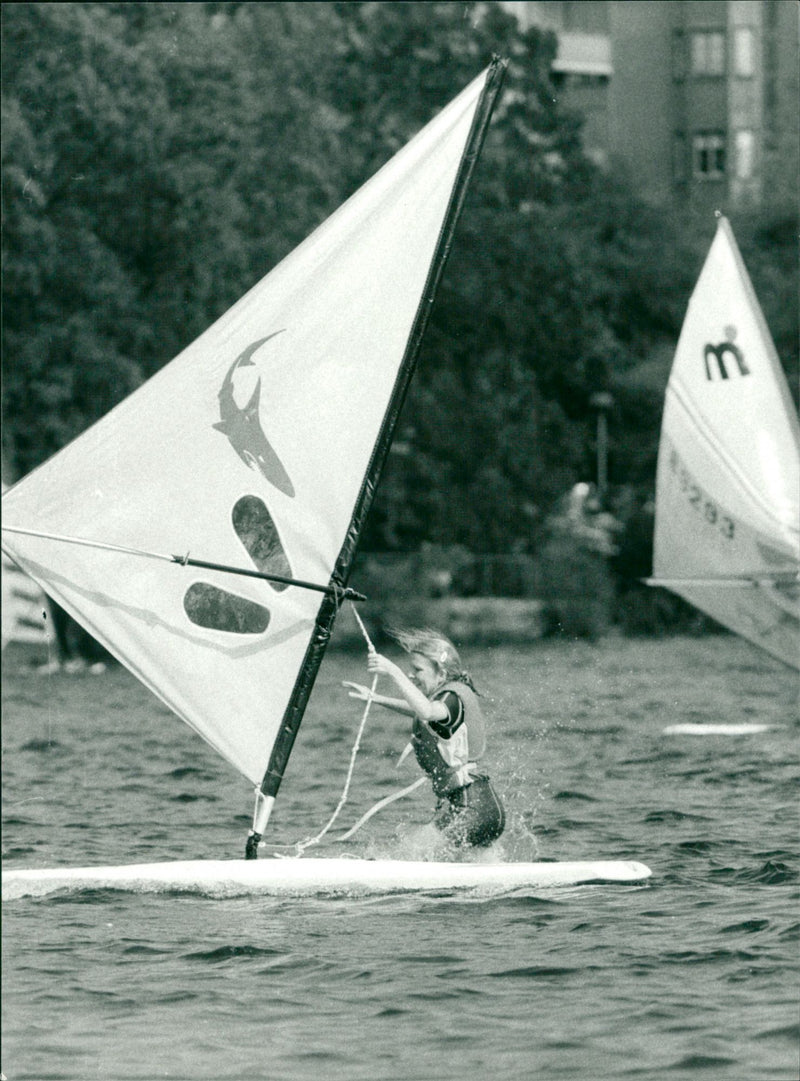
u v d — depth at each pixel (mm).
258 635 35938
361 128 157250
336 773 54844
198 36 136875
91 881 34312
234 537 35844
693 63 188125
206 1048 24125
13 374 125875
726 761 55156
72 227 126688
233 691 35812
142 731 71875
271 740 36000
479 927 30875
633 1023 25047
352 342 36469
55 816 45156
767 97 182375
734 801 46062
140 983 27281
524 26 186000
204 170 132875
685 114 188250
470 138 37000
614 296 178500
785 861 36719
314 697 88688
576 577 149250
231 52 138375
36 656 118500
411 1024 25141
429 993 26656
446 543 156500
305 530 36062
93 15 129750
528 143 165000
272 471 36000
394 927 30844
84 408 128875
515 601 146875
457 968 28031
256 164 140750
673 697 84375
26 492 35219
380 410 36500
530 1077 22891
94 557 35406
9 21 125062
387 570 147625
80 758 60562
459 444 158000
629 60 191375
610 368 168125
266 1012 25812
